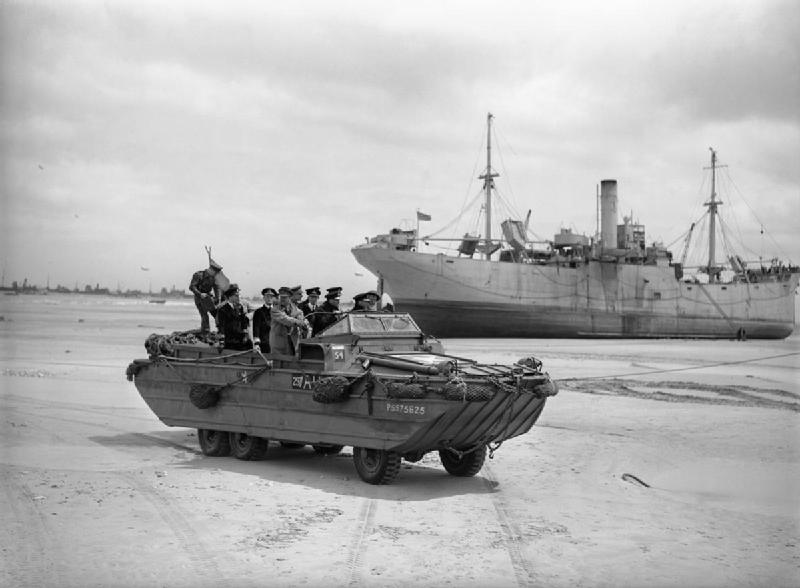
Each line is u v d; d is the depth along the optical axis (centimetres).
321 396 1007
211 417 1181
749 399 2061
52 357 3148
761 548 737
